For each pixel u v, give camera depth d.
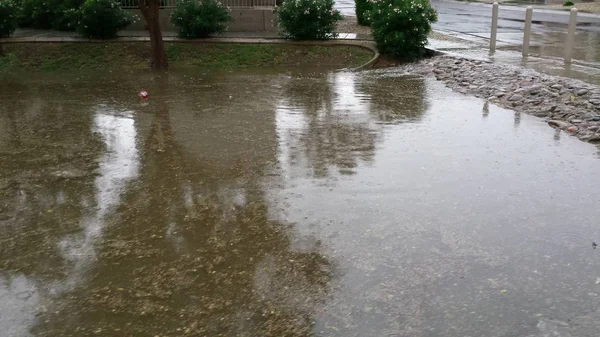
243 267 4.80
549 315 4.05
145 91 12.33
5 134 8.98
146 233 5.46
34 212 5.97
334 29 17.81
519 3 35.97
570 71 12.49
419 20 15.91
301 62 16.28
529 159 7.40
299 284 4.52
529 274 4.60
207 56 16.36
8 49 16.28
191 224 5.64
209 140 8.48
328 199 6.14
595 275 4.57
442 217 5.67
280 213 5.82
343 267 4.76
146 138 8.65
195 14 17.02
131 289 4.50
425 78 13.77
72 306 4.28
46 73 15.07
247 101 11.31
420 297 4.30
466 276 4.58
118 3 17.23
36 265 4.89
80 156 7.80
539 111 9.80
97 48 16.53
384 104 10.88
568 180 6.65
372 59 16.06
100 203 6.18
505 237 5.24
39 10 18.36
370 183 6.59
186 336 3.89
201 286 4.53
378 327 3.95
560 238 5.21
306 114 10.09
